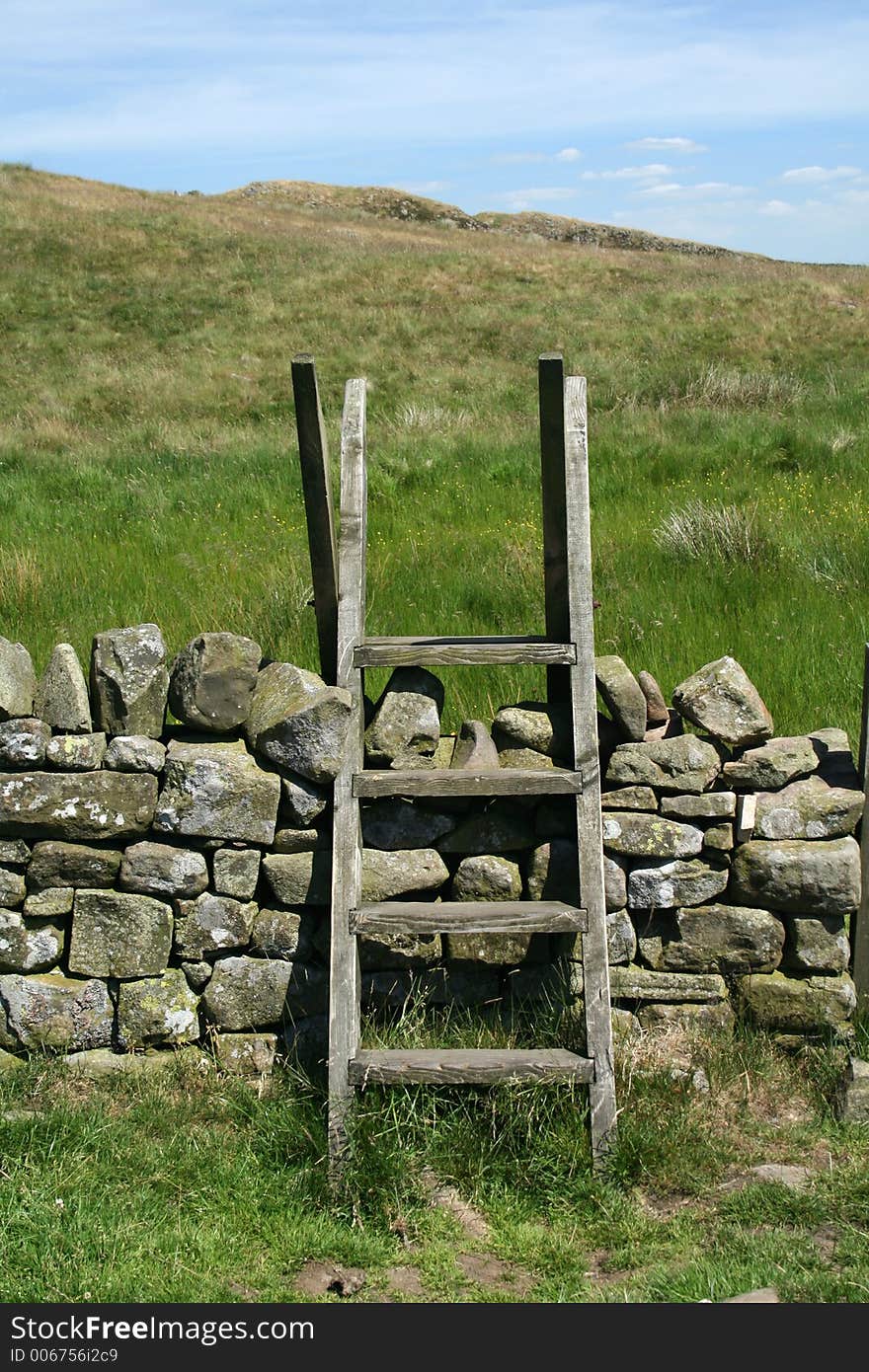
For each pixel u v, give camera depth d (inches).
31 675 157.8
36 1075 151.2
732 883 157.2
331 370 817.5
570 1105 137.2
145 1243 124.1
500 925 140.4
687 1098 144.4
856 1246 123.0
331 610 163.3
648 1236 126.3
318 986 154.7
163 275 1134.4
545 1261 123.0
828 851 152.9
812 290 1091.9
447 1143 136.6
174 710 157.9
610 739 161.0
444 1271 121.4
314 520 153.3
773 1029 156.3
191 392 755.4
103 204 1494.8
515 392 726.5
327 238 1408.7
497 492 450.6
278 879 152.9
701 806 155.1
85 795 151.6
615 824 155.5
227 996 154.1
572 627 152.6
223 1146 139.7
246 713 156.6
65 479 496.4
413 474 479.5
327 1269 122.6
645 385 703.7
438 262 1234.6
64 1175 132.8
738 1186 133.8
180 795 151.7
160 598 307.1
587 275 1202.0
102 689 153.6
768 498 405.7
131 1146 139.3
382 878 154.0
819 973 156.1
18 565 318.0
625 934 157.8
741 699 157.1
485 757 157.8
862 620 270.7
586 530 154.5
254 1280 120.5
